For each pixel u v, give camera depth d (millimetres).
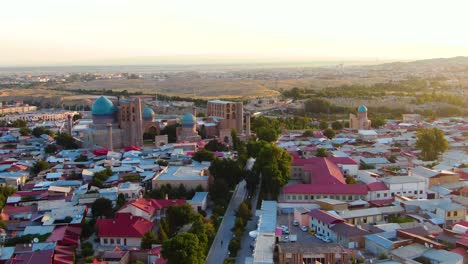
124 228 168250
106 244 166875
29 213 191000
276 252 147250
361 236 153250
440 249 138125
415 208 180125
